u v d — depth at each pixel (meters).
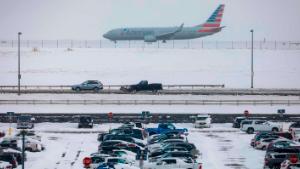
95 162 175.25
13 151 185.75
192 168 172.75
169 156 179.88
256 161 190.75
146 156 190.00
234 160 192.50
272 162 176.00
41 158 194.50
